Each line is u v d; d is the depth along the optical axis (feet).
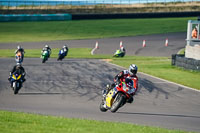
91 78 231.50
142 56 400.47
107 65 305.94
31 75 239.71
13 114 113.19
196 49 301.22
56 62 322.75
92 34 622.54
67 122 97.91
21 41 543.39
